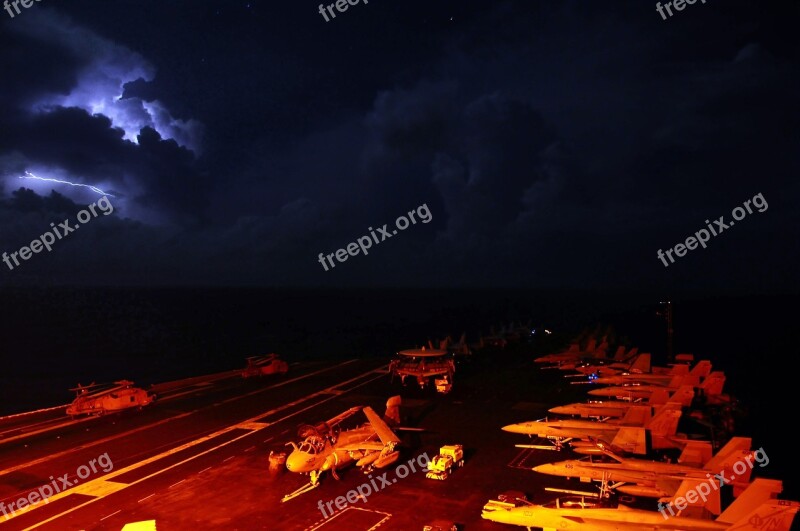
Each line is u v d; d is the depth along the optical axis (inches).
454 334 7770.7
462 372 3216.0
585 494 1369.3
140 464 1685.5
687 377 2198.6
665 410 1609.3
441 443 1836.9
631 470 1359.5
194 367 4980.3
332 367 3476.9
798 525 1198.9
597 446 1526.8
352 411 1761.8
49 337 7524.6
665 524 1069.8
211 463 1683.1
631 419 1724.9
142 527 1113.4
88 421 2214.6
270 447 1839.3
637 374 2484.0
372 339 7244.1
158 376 4530.0
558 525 1125.1
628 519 1103.6
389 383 2913.4
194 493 1449.3
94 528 1253.7
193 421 2193.7
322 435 1556.3
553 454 1704.0
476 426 2047.2
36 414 2362.2
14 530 1248.8
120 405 2277.3
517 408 2335.1
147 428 2100.1
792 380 2518.5
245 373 3038.9
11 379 4399.6
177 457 1745.8
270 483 1512.1
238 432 2022.6
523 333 4726.9
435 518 1267.2
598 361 3228.3
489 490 1427.2
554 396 2554.1
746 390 2333.9
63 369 4896.7
